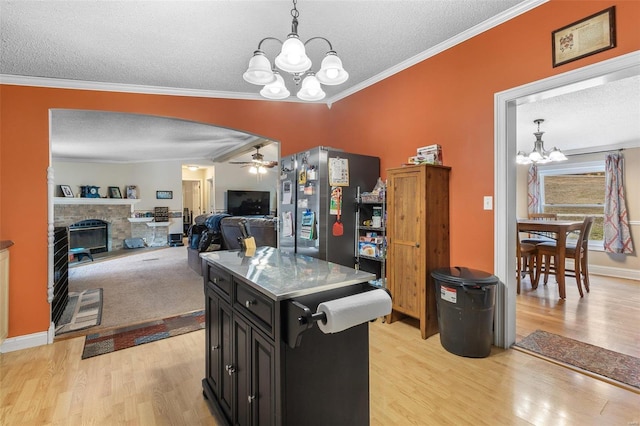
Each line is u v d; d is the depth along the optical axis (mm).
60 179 7645
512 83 2289
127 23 2207
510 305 2414
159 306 3574
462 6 2176
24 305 2611
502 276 2393
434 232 2643
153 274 5203
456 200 2695
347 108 3875
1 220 2584
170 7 2045
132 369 2213
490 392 1880
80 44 2443
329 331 1054
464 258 2641
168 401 1851
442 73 2771
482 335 2266
